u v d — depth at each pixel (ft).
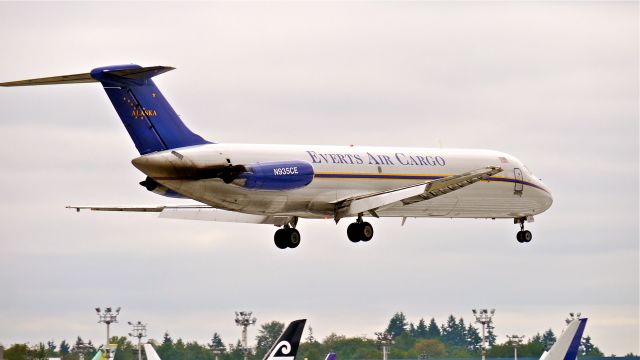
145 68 627.87
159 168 641.40
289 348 600.80
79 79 624.59
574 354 610.24
